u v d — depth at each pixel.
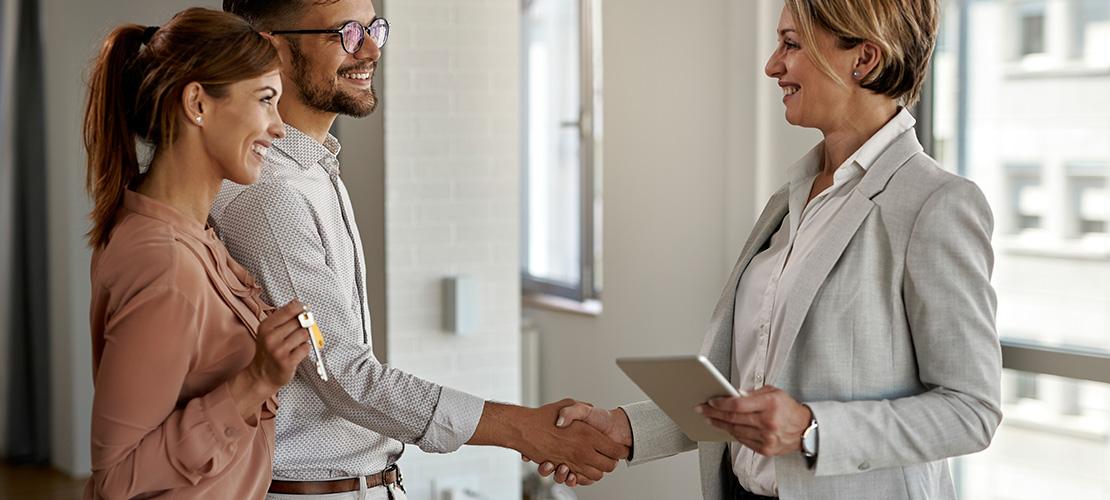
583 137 5.46
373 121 4.20
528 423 2.32
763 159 3.73
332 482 2.23
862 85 2.02
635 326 4.45
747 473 2.18
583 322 4.95
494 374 4.38
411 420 2.19
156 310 1.77
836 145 2.10
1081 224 3.04
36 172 6.37
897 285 1.96
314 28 2.25
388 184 4.15
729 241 3.87
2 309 6.47
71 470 6.26
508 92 4.35
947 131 3.32
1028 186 3.15
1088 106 2.99
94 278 1.86
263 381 1.81
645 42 4.20
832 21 2.00
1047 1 3.06
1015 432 3.22
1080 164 3.03
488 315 4.36
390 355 4.18
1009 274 3.22
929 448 1.92
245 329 1.92
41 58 6.32
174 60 1.84
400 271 4.19
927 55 2.03
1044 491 3.16
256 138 1.90
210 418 1.79
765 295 2.15
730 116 3.81
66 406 6.28
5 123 6.38
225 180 2.18
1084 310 3.05
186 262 1.83
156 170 1.89
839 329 1.99
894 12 1.98
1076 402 3.07
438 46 4.20
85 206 6.16
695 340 4.09
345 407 2.18
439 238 4.25
